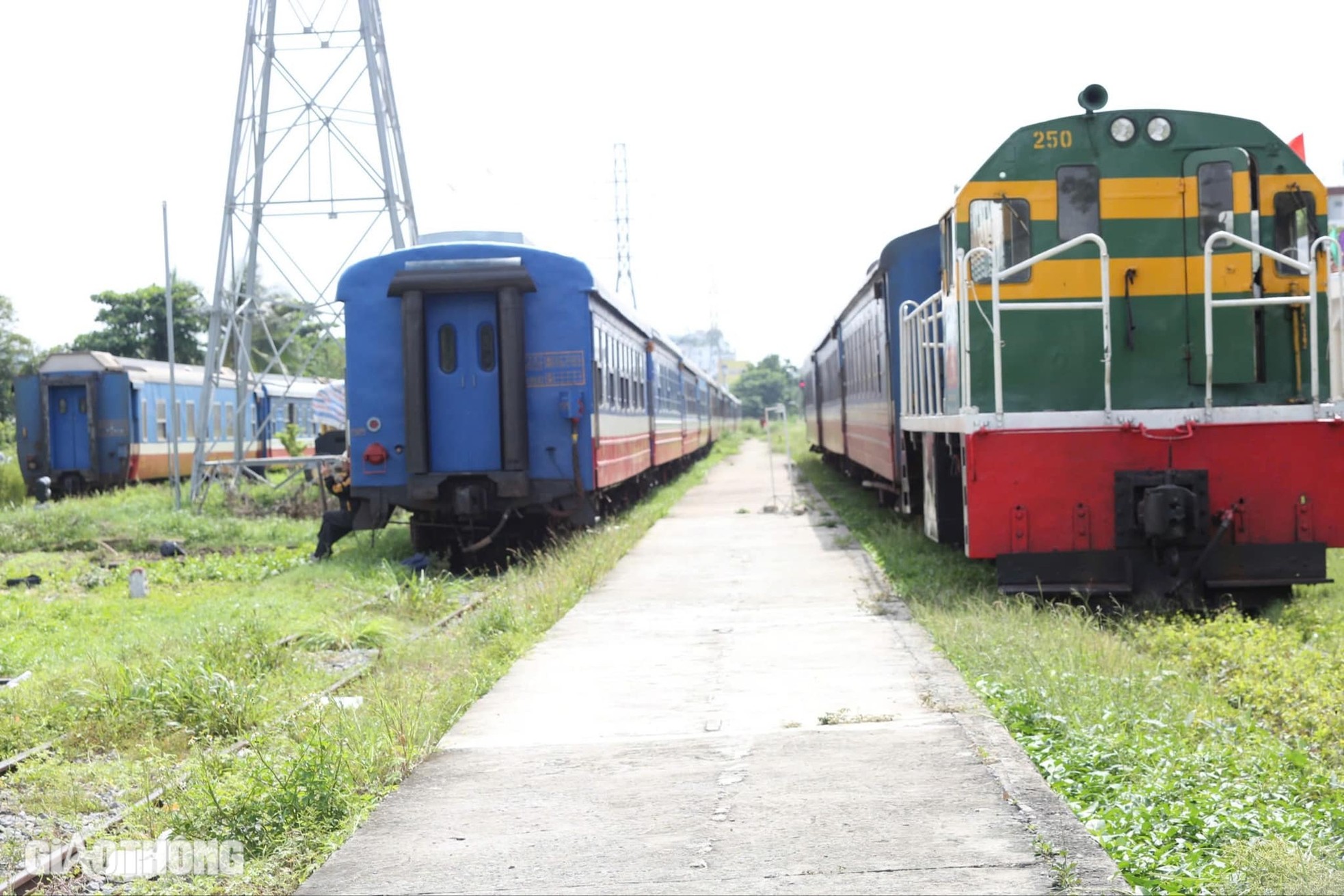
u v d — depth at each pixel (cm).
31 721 834
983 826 522
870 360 1925
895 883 468
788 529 1905
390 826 574
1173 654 905
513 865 516
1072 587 1066
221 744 786
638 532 1886
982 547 1076
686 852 517
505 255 1623
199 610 1319
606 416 1786
